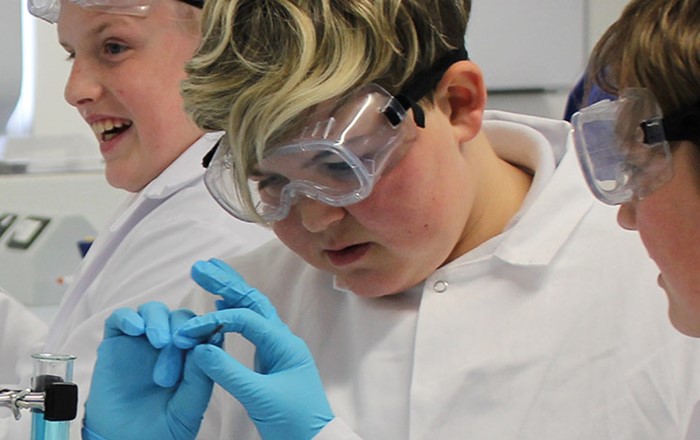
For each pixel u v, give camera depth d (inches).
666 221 45.4
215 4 54.2
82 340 84.5
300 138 52.6
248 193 55.8
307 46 51.1
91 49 91.9
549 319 61.6
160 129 92.8
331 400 63.4
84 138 164.6
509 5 143.8
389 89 55.1
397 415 60.8
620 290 62.5
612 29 48.1
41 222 145.6
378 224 56.9
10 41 119.6
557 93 144.8
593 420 59.1
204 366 57.9
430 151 57.0
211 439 68.6
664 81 44.6
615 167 46.9
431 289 63.7
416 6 55.1
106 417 61.6
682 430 58.7
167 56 91.4
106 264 96.8
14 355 104.7
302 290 68.7
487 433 59.1
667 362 60.4
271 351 60.0
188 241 88.0
